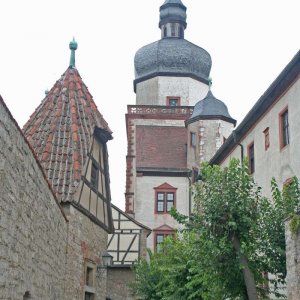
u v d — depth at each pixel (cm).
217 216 1368
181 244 1984
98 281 1872
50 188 1129
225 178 1413
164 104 4875
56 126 1770
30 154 888
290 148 1928
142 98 4975
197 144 4075
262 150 2231
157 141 4516
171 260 1970
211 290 1482
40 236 1030
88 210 1742
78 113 1830
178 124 4628
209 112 4109
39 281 1048
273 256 1359
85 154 1709
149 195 4247
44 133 1781
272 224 1369
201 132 4072
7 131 724
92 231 1797
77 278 1603
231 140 2584
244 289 1392
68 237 1506
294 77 1903
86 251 1714
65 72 2002
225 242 1352
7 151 728
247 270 1337
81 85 1969
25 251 880
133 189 4269
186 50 4991
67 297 1486
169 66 4966
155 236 4141
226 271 1376
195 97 4919
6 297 759
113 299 2747
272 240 1356
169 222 4181
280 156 2022
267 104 2172
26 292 921
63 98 1884
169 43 5025
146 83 4975
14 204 782
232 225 1329
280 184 2012
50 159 1655
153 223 4175
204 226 1390
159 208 4222
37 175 967
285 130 2019
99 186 1906
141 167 4294
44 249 1095
